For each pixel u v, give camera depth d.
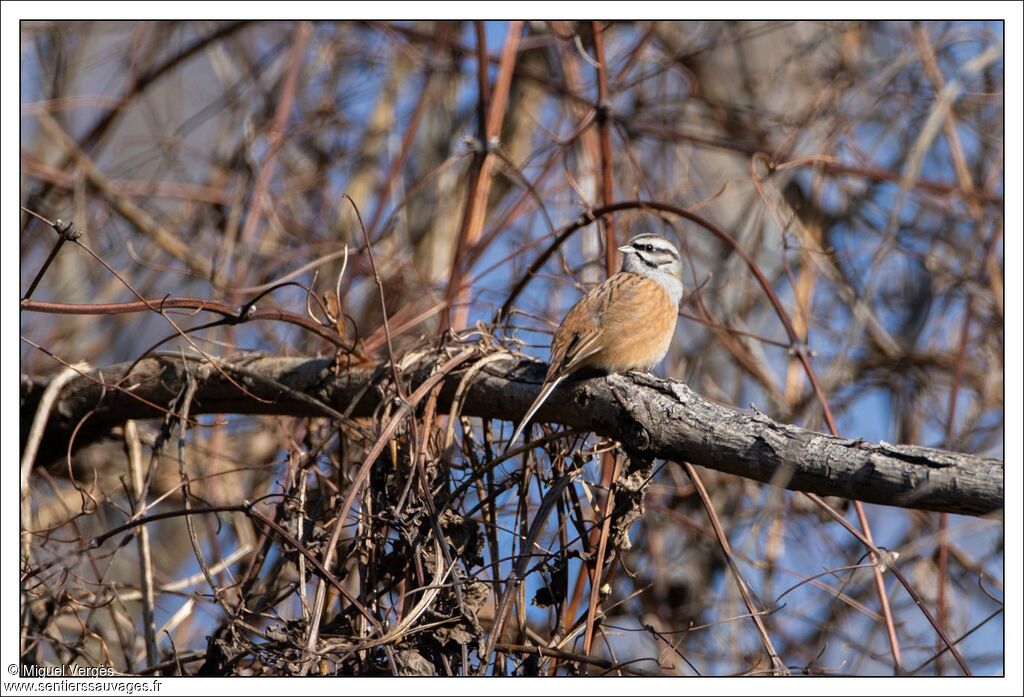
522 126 15.85
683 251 14.04
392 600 8.83
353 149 15.53
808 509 12.82
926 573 12.44
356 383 9.53
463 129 15.73
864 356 14.46
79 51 15.47
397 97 15.79
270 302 13.63
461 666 7.92
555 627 8.80
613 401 8.16
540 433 8.97
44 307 8.83
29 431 10.20
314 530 9.02
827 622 12.30
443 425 9.52
